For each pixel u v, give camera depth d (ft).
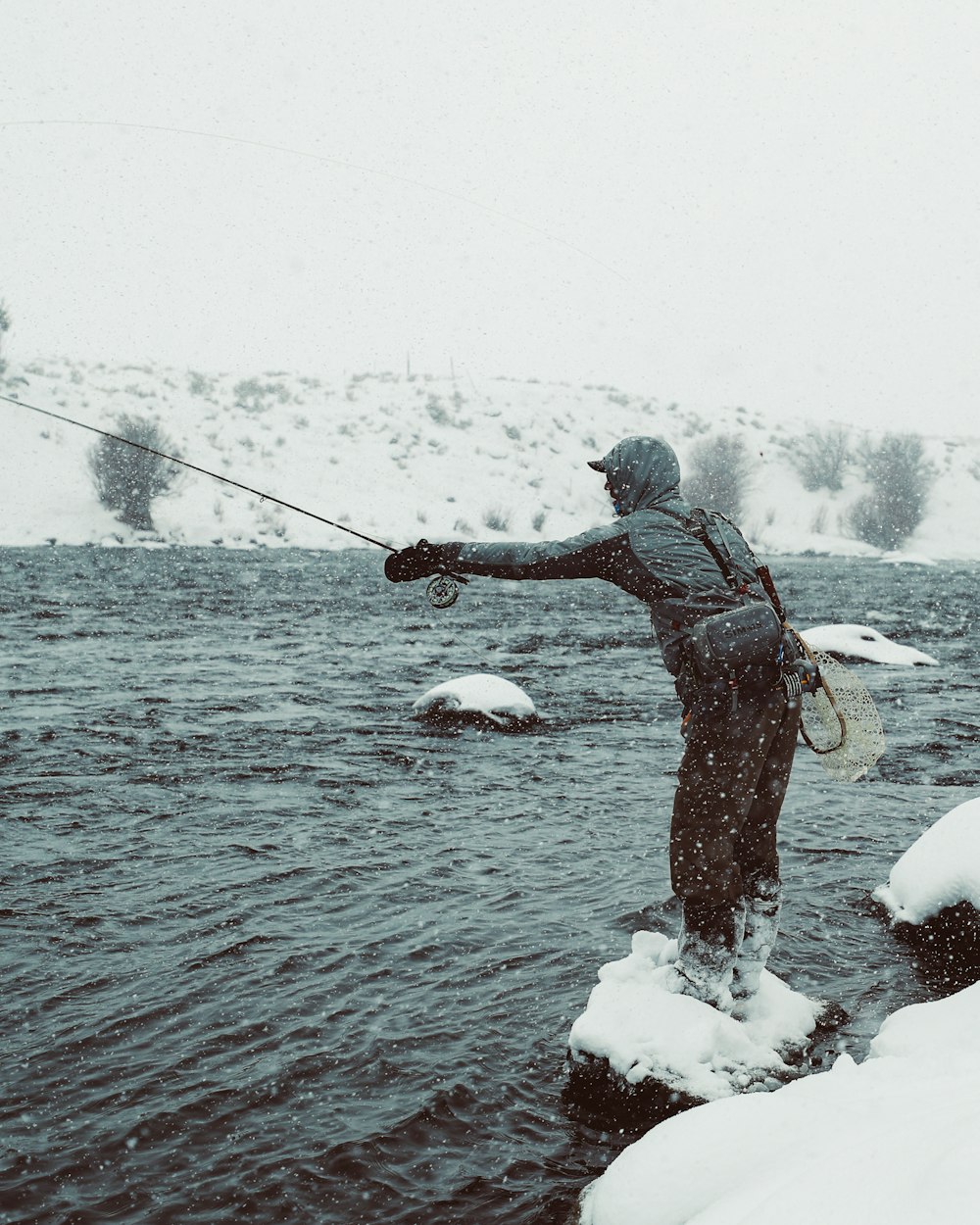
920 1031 11.50
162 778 25.72
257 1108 11.35
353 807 23.48
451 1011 13.55
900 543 157.79
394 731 31.91
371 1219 9.59
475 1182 10.11
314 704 36.14
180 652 47.75
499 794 24.82
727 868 12.09
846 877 18.72
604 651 51.90
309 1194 9.94
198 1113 11.25
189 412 159.12
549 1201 9.78
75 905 17.20
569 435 188.75
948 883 15.67
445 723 33.14
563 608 73.82
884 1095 8.87
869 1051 12.05
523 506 154.30
